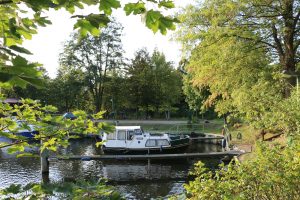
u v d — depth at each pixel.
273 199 4.34
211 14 16.44
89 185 2.36
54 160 21.52
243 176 4.55
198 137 32.44
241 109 14.24
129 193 16.17
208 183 4.76
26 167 20.53
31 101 2.99
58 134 2.86
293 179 4.27
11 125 2.65
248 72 16.78
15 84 1.24
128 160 21.84
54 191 2.18
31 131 2.82
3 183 17.22
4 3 1.47
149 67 52.56
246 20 16.22
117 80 51.34
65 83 50.62
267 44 17.17
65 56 49.44
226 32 15.66
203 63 17.88
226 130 28.22
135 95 51.88
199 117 48.81
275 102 8.21
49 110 3.08
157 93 51.41
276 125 8.16
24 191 2.19
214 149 28.48
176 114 56.00
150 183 17.89
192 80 20.53
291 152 4.96
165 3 1.66
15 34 1.52
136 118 52.88
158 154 23.75
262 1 15.26
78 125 2.88
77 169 20.41
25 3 1.48
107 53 50.47
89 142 33.00
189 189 4.88
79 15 1.58
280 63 17.00
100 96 51.78
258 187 4.48
